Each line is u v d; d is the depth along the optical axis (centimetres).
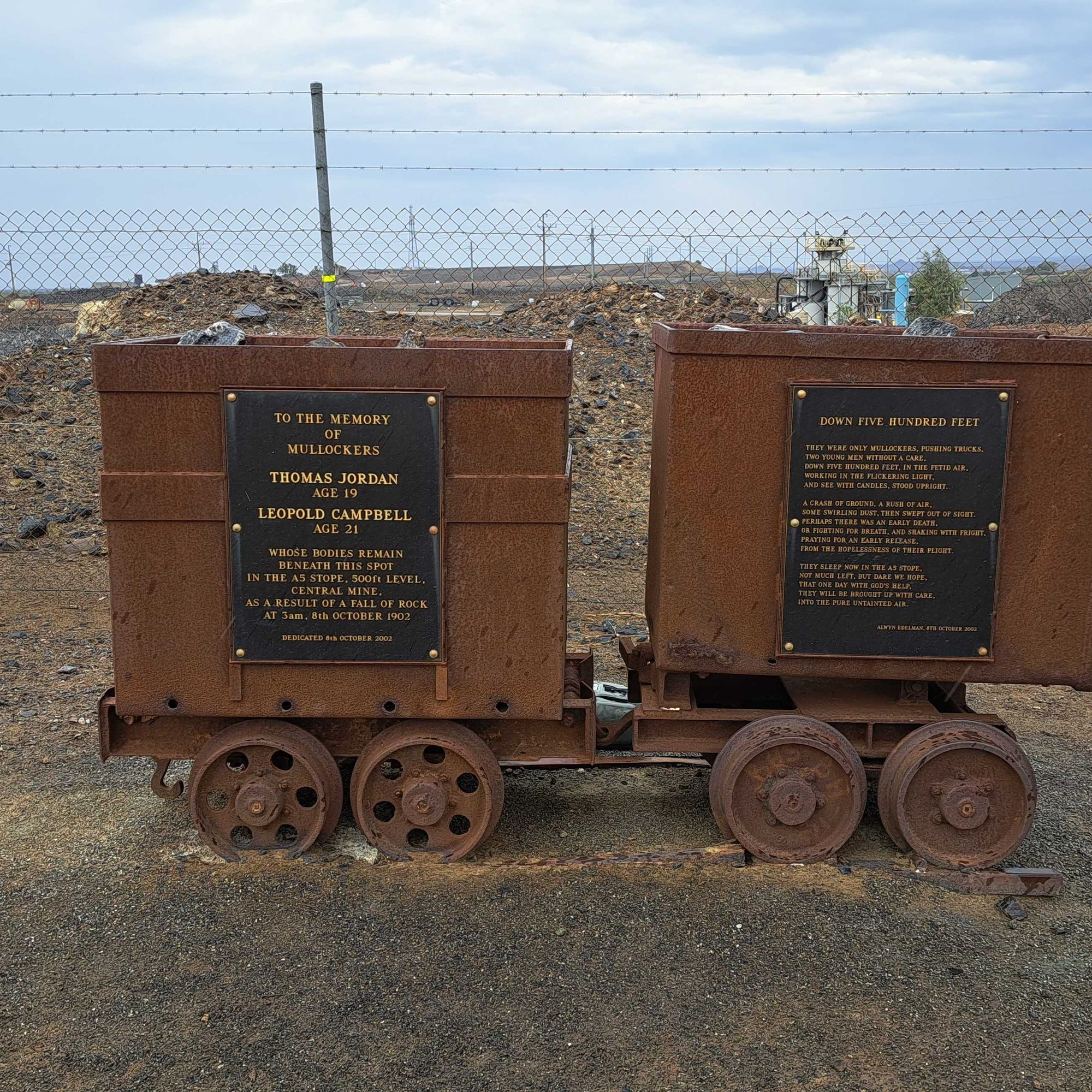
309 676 387
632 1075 292
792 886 384
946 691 434
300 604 381
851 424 380
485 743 399
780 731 393
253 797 393
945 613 390
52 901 376
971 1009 320
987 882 386
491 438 372
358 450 371
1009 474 382
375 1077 291
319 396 367
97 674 614
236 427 369
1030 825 393
